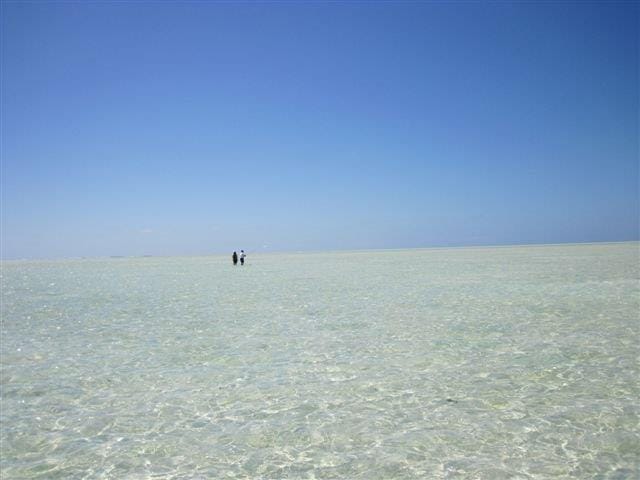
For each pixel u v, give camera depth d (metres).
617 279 28.81
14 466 7.22
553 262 48.72
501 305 20.03
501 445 7.30
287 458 7.19
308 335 15.39
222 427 8.39
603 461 6.72
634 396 9.13
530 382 10.16
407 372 11.16
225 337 15.47
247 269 52.78
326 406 9.20
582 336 14.04
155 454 7.48
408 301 22.05
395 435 7.80
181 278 40.41
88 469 7.07
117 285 34.84
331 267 52.75
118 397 10.10
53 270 61.31
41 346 14.85
